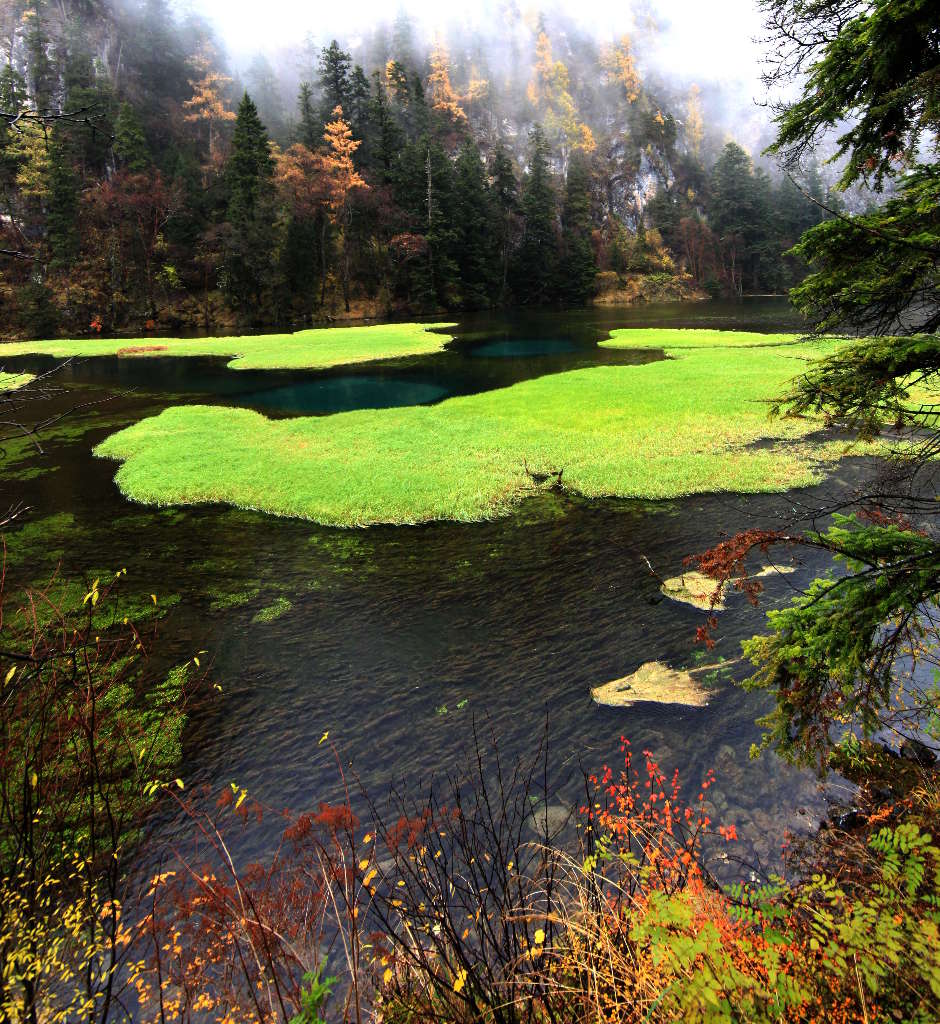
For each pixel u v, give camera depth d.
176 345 58.16
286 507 18.55
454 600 13.12
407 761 8.58
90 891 3.32
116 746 4.14
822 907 3.56
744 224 112.06
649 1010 2.82
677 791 7.43
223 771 8.47
